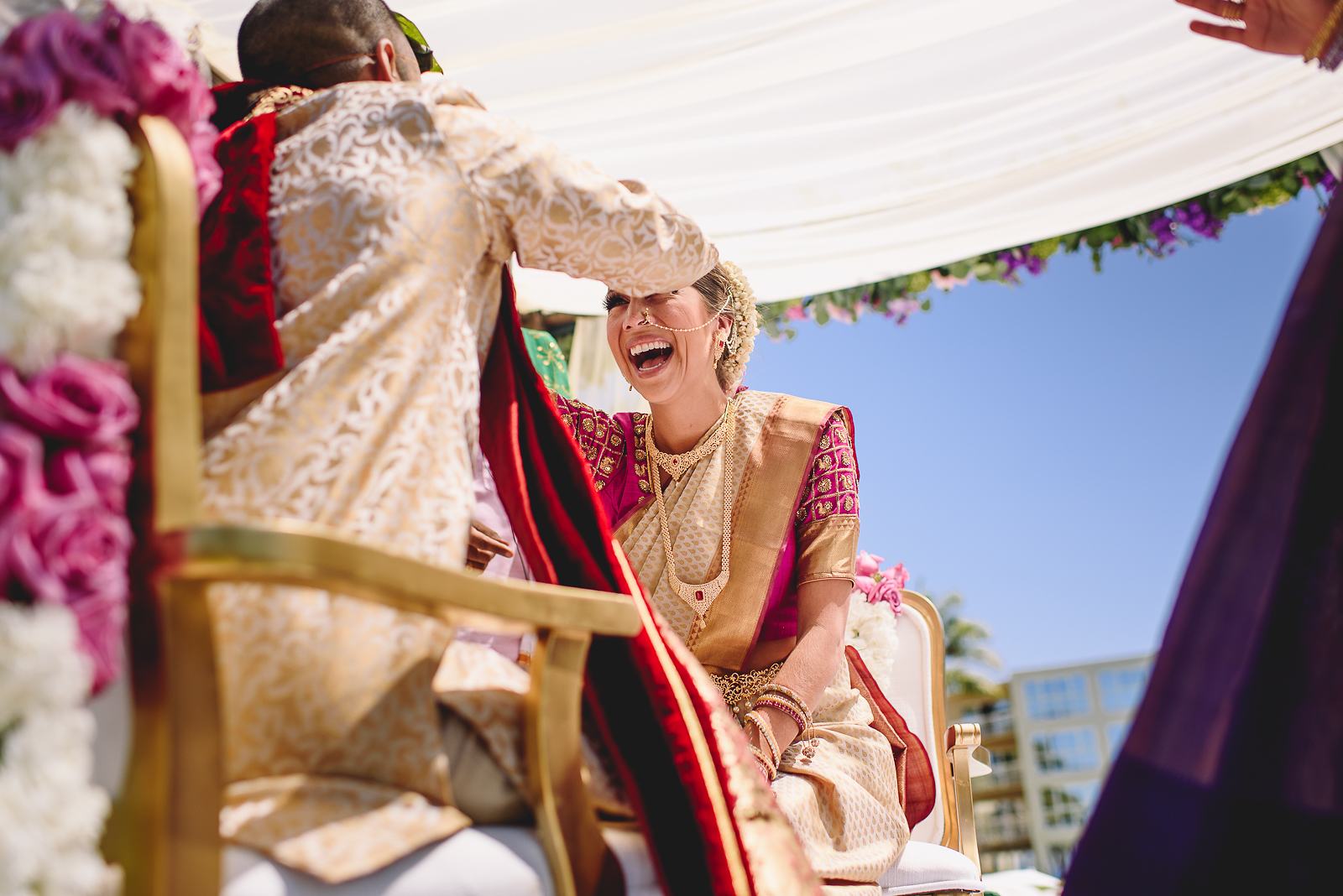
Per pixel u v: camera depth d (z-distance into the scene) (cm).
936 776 323
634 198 162
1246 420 142
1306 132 418
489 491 177
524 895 118
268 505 123
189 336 106
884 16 394
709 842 142
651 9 385
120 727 100
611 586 157
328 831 110
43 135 103
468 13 379
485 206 149
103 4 117
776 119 423
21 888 86
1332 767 127
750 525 235
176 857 96
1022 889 501
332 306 135
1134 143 429
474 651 142
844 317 494
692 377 244
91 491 96
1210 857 131
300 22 166
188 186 109
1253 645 134
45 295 98
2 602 91
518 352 167
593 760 148
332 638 121
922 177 438
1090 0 396
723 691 228
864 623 315
